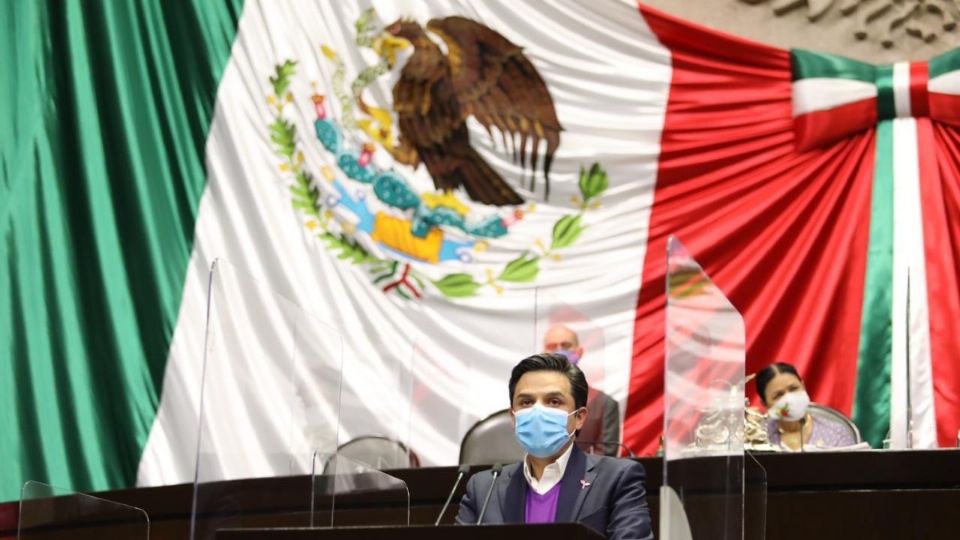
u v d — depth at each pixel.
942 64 13.86
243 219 13.09
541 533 5.65
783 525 7.89
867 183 13.77
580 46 14.10
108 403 12.30
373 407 12.88
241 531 5.92
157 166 12.95
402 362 13.11
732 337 6.68
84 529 7.71
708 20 14.35
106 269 12.52
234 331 6.61
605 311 13.45
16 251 12.27
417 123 13.83
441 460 12.83
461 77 13.98
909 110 13.83
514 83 14.04
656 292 13.50
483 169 13.86
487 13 14.12
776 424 10.11
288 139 13.41
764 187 13.83
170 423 12.36
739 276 13.58
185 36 13.37
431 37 13.99
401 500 7.45
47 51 12.86
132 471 12.18
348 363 12.96
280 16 13.66
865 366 13.30
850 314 13.45
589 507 6.98
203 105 13.23
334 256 13.26
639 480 7.07
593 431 10.59
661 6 14.39
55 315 12.27
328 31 13.78
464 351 13.27
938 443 13.05
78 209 12.62
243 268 12.95
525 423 7.03
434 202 13.67
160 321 12.58
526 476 7.21
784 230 13.68
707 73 14.08
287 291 13.00
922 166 13.71
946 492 7.77
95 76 12.96
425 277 13.43
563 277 13.55
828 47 14.21
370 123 13.72
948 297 13.41
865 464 7.86
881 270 13.54
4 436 11.86
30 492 7.81
